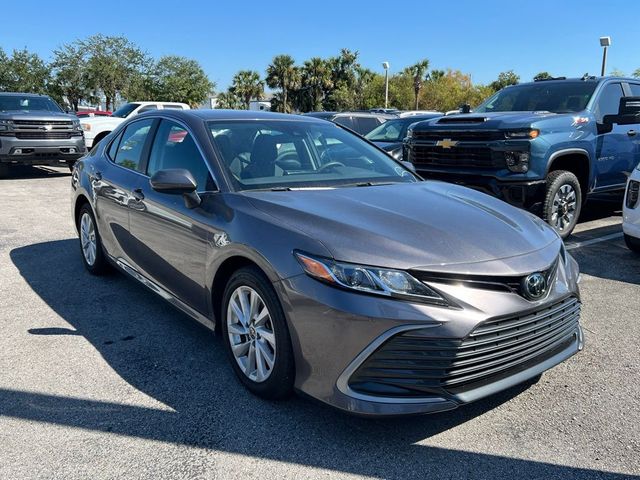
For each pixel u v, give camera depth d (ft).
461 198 11.60
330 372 8.51
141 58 118.32
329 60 169.17
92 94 116.57
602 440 9.04
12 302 15.08
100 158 16.56
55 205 30.12
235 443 8.82
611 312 14.70
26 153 40.01
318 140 13.66
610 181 24.17
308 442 8.87
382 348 8.18
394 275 8.26
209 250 10.71
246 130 12.82
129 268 14.52
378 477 8.09
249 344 10.18
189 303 11.90
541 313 9.13
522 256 9.17
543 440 9.03
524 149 19.75
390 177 13.08
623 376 11.16
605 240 22.62
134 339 12.76
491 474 8.18
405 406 8.19
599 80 24.30
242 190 11.02
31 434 9.01
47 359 11.69
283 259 9.01
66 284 16.61
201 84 124.47
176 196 11.98
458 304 8.28
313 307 8.55
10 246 21.07
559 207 21.31
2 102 42.52
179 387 10.57
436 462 8.44
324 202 10.34
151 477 8.01
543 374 11.23
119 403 9.98
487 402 10.17
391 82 176.96
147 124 14.66
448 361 8.20
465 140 21.15
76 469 8.16
